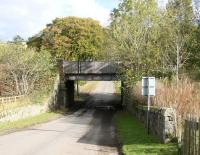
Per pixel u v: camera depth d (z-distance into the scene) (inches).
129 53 2215.8
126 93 2509.8
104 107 3294.8
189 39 2071.9
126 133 1155.3
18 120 1774.1
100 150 870.4
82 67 2950.3
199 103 816.3
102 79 2960.1
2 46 2468.0
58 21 4010.8
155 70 2069.4
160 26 2185.0
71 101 3464.6
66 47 3917.3
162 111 877.2
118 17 2333.9
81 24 3951.8
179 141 757.3
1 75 2380.7
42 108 2407.7
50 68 2780.5
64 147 912.9
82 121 1926.7
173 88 964.6
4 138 1091.9
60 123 1765.5
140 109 1552.7
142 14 2236.7
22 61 2407.7
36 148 888.3
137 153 741.9
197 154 553.9
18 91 2356.1
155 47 2130.9
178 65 1862.7
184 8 2166.6
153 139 949.2
